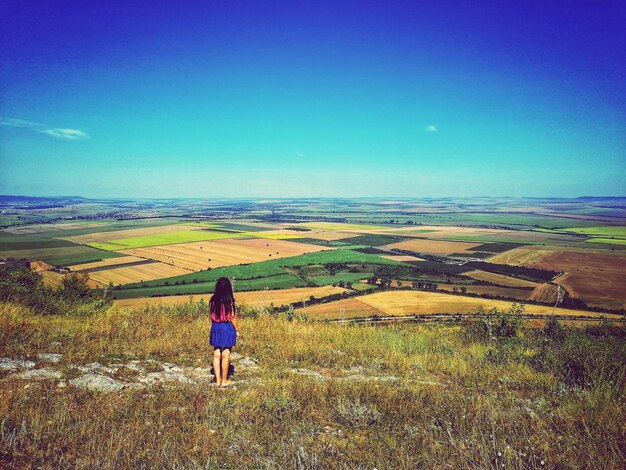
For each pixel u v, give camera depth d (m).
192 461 4.61
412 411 6.60
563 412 6.59
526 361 11.02
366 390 7.55
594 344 10.99
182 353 9.75
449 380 9.04
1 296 15.59
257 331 13.09
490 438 5.52
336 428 5.93
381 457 4.98
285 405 6.50
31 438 4.87
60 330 10.59
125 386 7.03
